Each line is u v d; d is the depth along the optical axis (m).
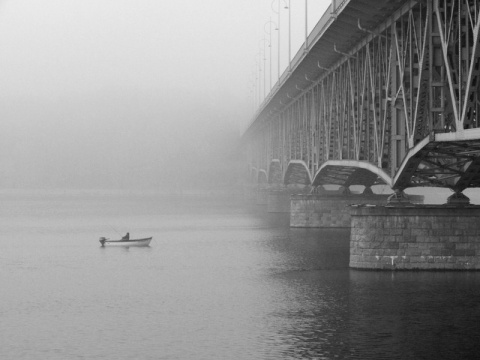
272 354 38.69
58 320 47.38
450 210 59.09
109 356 38.97
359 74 71.44
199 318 47.09
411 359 37.62
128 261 75.19
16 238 103.06
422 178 59.00
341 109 79.12
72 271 68.62
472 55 42.31
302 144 107.00
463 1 46.41
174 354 39.09
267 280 60.56
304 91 104.19
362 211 60.50
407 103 55.97
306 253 77.38
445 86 48.97
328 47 77.00
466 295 50.88
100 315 48.59
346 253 76.56
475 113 44.69
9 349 40.50
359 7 59.84
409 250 59.59
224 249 83.75
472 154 53.47
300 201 106.44
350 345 40.12
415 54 54.53
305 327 44.12
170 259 76.06
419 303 49.09
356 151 70.81
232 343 40.94
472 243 59.03
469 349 39.22
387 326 43.91
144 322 46.31
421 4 51.75
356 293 52.72
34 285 60.72
